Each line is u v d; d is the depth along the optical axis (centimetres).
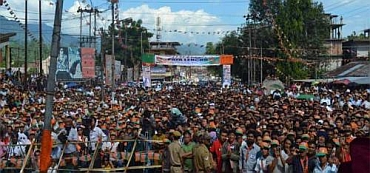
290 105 2438
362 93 3167
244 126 1705
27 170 1512
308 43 6556
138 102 3194
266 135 1388
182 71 11794
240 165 1423
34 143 1546
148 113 2109
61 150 1598
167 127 1923
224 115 2066
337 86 5153
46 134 1002
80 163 1577
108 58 4247
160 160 1571
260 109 2355
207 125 1789
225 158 1462
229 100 2955
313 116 1928
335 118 1859
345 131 1460
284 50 5906
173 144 1440
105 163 1583
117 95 4025
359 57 6166
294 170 1269
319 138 1348
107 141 1552
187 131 1473
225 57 4872
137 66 8194
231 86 4956
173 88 5206
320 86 5169
